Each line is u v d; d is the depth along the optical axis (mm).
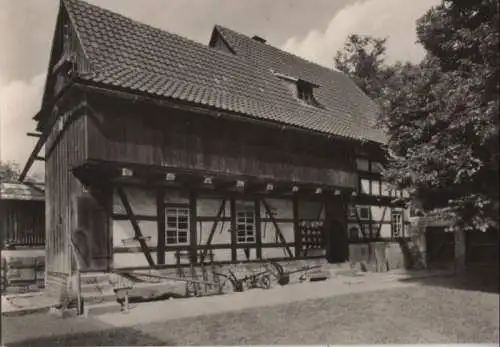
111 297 9969
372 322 8211
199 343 7207
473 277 11898
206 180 11508
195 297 11250
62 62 11469
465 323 8016
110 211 10688
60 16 11789
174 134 11148
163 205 11539
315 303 9930
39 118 12992
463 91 9805
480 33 9766
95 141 9867
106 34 11516
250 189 13188
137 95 10172
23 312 9453
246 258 13062
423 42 11234
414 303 9445
